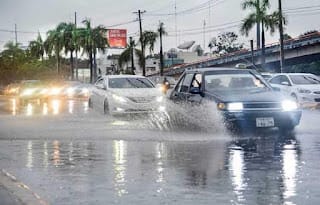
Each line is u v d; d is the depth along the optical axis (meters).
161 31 83.12
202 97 14.72
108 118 20.75
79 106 31.41
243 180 8.39
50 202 7.23
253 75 15.77
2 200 7.45
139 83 22.33
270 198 7.21
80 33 84.44
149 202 7.14
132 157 10.91
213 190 7.74
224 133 14.20
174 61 133.25
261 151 11.41
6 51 102.75
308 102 25.20
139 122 18.81
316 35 75.88
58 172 9.38
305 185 7.96
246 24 61.56
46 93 40.53
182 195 7.48
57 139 14.27
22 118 21.27
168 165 9.88
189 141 13.31
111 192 7.74
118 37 94.00
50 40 88.38
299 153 11.06
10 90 57.97
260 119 13.89
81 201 7.25
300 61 86.19
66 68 112.44
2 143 13.53
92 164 10.14
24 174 9.23
